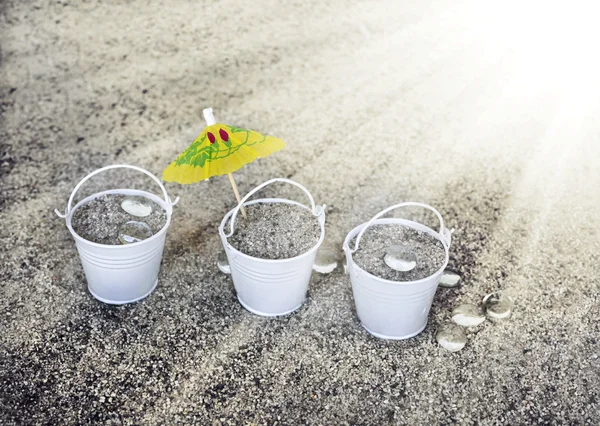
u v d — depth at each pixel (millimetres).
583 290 440
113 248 400
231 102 617
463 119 593
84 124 591
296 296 421
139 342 411
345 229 488
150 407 378
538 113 597
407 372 394
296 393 384
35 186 525
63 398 381
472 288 444
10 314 426
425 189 520
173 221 497
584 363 396
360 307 409
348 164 546
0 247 472
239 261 400
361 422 371
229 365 398
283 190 522
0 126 585
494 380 389
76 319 424
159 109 609
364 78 649
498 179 528
